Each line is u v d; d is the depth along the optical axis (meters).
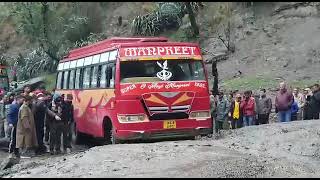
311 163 12.32
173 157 12.20
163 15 34.88
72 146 19.00
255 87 25.03
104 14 39.12
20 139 15.23
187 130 15.13
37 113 16.27
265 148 13.96
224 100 18.80
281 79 26.06
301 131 15.31
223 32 31.73
